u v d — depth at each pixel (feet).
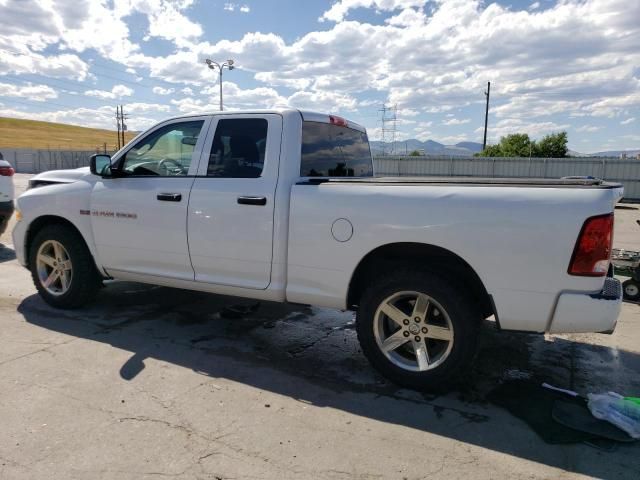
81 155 190.90
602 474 8.89
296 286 13.15
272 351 14.39
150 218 14.90
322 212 12.42
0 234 26.63
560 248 10.37
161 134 15.15
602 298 10.30
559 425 10.50
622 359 14.29
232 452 9.32
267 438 9.83
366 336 12.33
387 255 12.50
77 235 16.72
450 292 11.34
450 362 11.48
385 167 108.68
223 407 11.01
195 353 14.01
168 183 14.67
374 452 9.46
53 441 9.49
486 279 11.00
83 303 17.07
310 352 14.42
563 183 11.24
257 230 13.28
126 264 15.81
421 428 10.36
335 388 12.14
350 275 12.35
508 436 10.09
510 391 12.12
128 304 18.16
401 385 12.13
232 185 13.64
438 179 13.09
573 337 16.05
